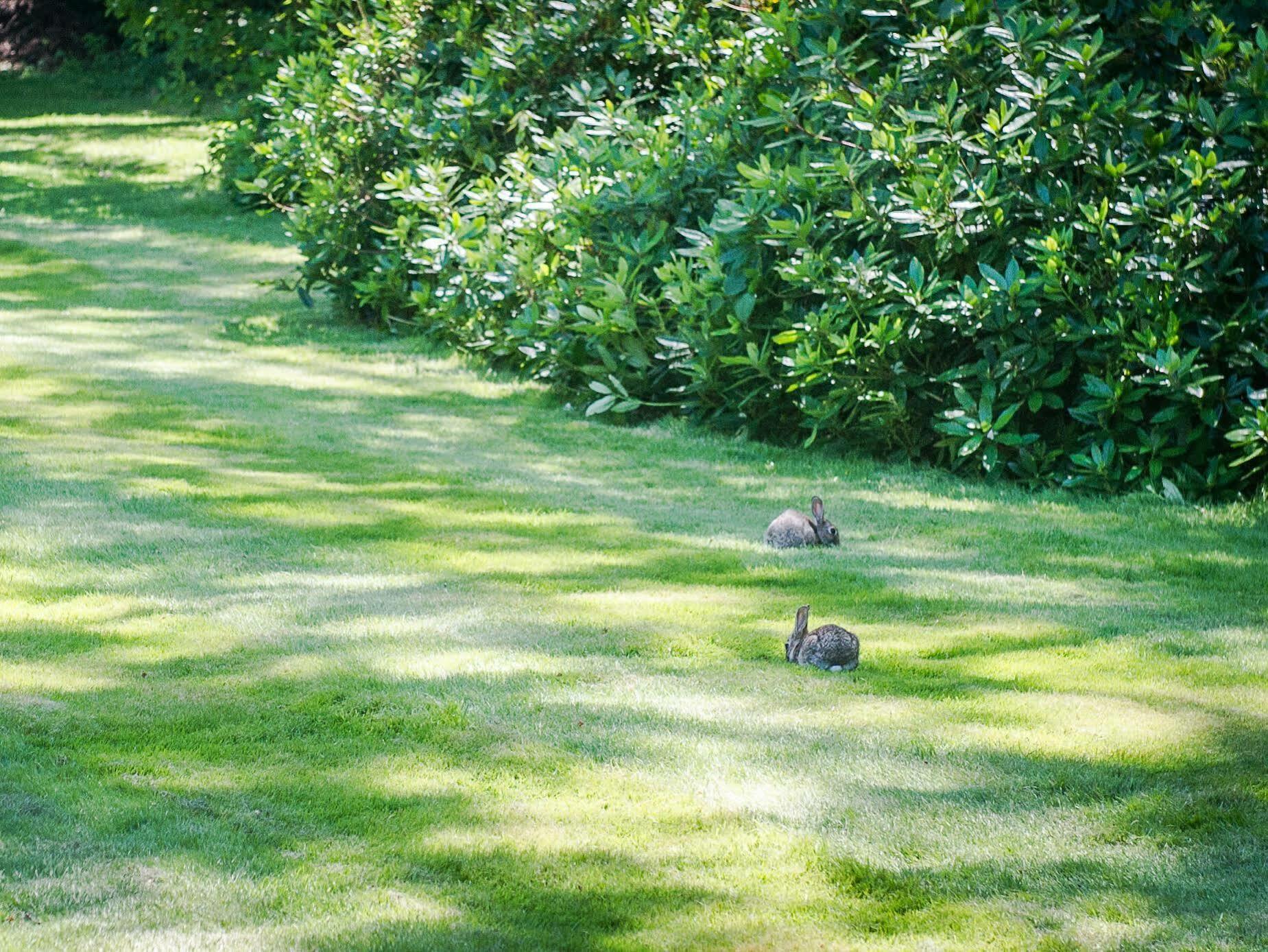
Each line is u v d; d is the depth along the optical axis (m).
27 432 11.54
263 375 14.43
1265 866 4.99
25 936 4.19
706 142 13.66
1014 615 7.91
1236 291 11.01
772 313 12.52
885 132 11.70
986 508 10.37
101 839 4.89
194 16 26.12
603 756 5.79
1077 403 11.46
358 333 16.83
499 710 6.25
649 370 13.33
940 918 4.59
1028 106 11.59
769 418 12.65
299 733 5.96
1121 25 12.61
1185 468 10.75
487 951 4.28
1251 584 8.64
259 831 5.04
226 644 6.99
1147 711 6.45
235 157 25.42
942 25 12.62
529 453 11.75
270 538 8.95
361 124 17.47
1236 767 5.85
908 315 11.41
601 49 16.28
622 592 8.12
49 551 8.40
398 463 11.20
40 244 21.52
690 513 10.05
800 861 4.95
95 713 6.07
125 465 10.61
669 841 5.07
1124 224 11.30
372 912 4.48
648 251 13.38
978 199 11.37
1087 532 9.75
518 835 5.08
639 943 4.38
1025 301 10.93
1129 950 4.39
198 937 4.26
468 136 16.45
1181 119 11.63
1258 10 12.25
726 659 7.04
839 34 13.06
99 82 43.38
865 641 7.40
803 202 12.27
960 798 5.49
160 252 21.62
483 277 15.05
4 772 5.40
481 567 8.53
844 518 9.99
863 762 5.79
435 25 17.89
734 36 14.86
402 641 7.12
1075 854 5.07
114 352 15.19
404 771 5.60
